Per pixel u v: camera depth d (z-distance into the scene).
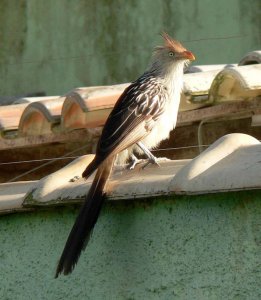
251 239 8.25
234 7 19.92
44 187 9.60
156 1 20.53
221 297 8.42
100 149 9.45
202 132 12.14
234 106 11.50
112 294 9.24
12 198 10.01
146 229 9.00
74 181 9.70
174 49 11.20
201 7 20.16
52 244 9.72
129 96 10.52
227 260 8.39
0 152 12.91
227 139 8.90
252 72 11.06
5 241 10.14
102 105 11.60
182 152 12.36
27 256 9.94
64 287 9.61
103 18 20.94
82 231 8.88
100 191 9.06
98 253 9.35
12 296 10.06
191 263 8.63
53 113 12.09
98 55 20.97
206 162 8.58
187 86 11.69
